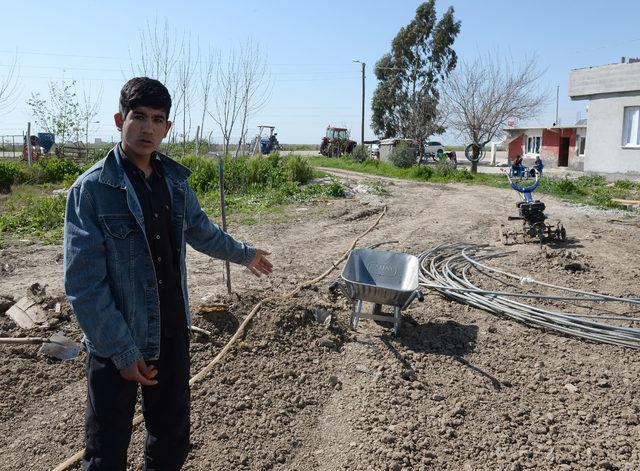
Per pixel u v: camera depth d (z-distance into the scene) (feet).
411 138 125.08
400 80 160.66
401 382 14.25
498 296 20.77
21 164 66.28
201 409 12.56
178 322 8.39
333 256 27.20
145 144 7.73
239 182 53.57
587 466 11.37
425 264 26.18
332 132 150.61
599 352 16.70
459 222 38.29
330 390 13.97
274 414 12.68
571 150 112.47
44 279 22.17
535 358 16.19
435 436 12.12
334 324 17.20
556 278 24.36
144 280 7.81
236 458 11.18
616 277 24.63
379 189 55.57
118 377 7.67
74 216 7.41
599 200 49.44
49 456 10.95
